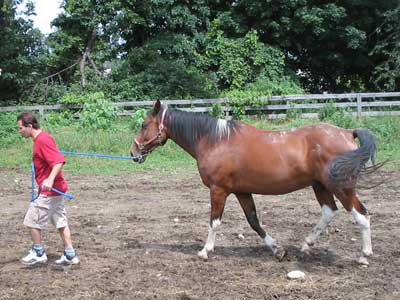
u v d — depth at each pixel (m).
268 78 27.19
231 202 10.80
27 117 6.32
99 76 27.34
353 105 21.73
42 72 27.81
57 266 6.80
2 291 5.94
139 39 29.03
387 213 9.48
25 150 17.62
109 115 20.47
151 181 13.37
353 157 6.20
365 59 28.78
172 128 7.18
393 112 21.25
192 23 27.55
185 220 9.39
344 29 27.34
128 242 7.97
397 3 26.91
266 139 6.73
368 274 6.30
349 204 6.45
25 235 8.52
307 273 6.38
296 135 6.68
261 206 10.31
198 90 25.97
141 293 5.77
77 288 5.98
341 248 7.39
